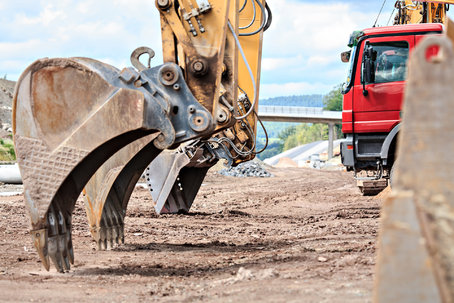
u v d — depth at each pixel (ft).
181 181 54.44
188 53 27.25
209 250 32.58
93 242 35.60
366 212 53.78
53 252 23.80
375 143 51.65
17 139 22.63
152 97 24.53
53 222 23.81
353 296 16.14
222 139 47.88
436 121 9.84
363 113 51.57
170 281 22.26
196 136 25.62
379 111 51.06
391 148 51.29
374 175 52.70
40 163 22.45
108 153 24.97
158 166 49.37
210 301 17.40
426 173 9.82
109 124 22.16
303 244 33.17
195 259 28.91
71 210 25.43
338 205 65.98
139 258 29.35
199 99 27.09
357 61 51.75
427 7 67.67
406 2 78.07
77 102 22.45
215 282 20.98
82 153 22.25
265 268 23.75
